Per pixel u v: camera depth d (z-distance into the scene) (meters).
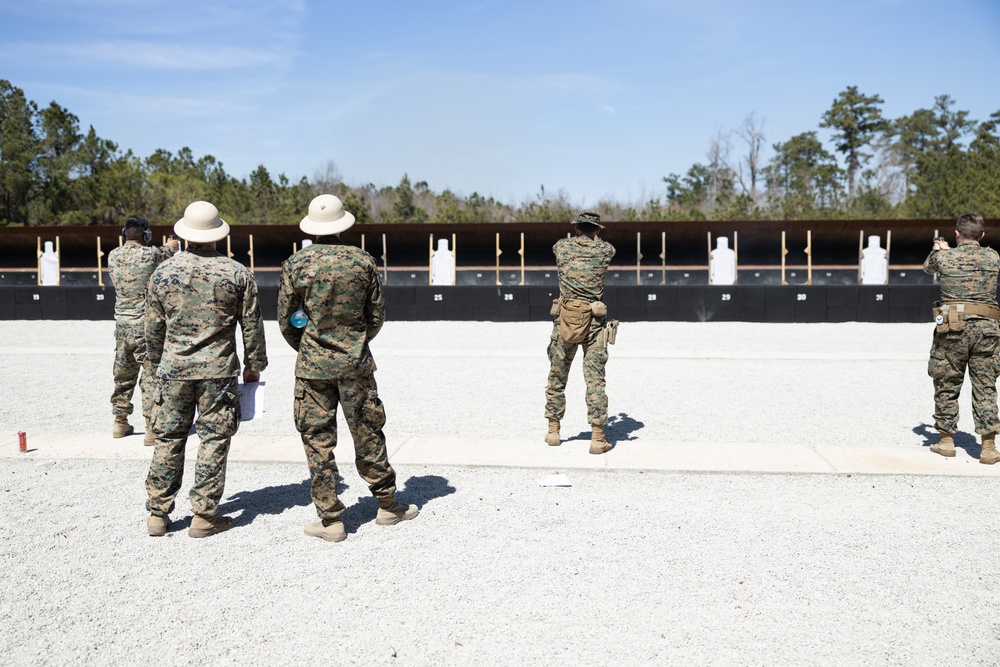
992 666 3.58
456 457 7.02
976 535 5.15
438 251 25.20
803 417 8.83
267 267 27.66
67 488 6.33
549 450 7.26
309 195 52.50
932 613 4.09
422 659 3.67
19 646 3.82
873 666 3.59
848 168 80.12
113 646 3.82
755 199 69.06
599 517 5.55
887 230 24.16
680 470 6.57
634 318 20.67
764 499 5.91
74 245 27.50
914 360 13.34
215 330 5.18
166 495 5.25
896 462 6.74
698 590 4.37
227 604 4.25
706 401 9.80
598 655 3.69
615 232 25.02
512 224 24.98
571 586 4.43
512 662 3.63
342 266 4.91
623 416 8.93
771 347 15.23
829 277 26.11
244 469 6.87
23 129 45.62
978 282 6.55
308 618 4.09
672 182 74.69
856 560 4.76
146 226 7.57
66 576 4.62
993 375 6.61
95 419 9.10
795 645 3.77
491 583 4.48
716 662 3.62
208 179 59.38
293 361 13.48
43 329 19.38
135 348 7.52
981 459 6.67
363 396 5.10
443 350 14.93
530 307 20.88
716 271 24.48
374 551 4.97
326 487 5.10
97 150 47.72
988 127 82.50
